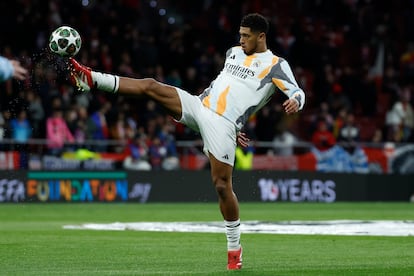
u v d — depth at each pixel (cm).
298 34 11000
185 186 8875
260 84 3309
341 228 5375
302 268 3297
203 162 9100
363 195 9531
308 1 12038
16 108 8469
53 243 4366
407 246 4244
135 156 8781
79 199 8544
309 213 7200
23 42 9406
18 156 8356
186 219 6372
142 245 4272
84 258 3697
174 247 4175
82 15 10100
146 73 9838
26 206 7969
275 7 11788
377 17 12100
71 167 8544
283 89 3300
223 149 3250
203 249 4081
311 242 4450
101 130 8781
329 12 11981
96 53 9594
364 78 11350
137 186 8744
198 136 9388
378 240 4547
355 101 10888
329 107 10531
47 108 8631
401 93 11188
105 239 4600
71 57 3247
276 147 9356
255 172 9075
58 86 8812
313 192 9350
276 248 4150
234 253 3269
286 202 9169
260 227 5472
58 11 9919
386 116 10744
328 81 10688
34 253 3897
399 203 9225
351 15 11969
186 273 3109
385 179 9619
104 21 9888
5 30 9344
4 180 8294
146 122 9244
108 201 8644
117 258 3700
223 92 3288
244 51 3366
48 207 7862
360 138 10706
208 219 6375
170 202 8806
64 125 8512
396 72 11769
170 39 10675
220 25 11038
